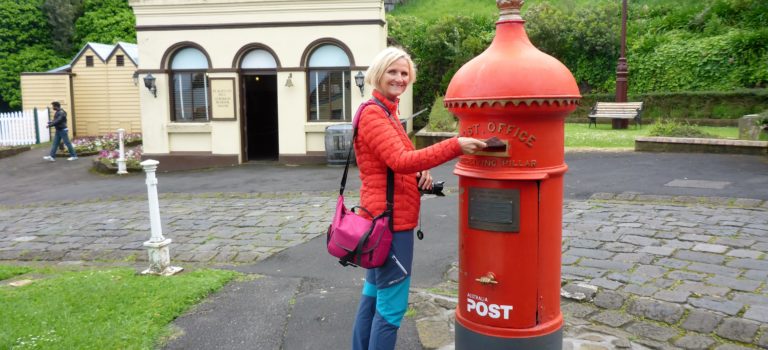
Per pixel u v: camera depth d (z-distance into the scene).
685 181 9.39
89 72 25.58
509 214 2.87
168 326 4.41
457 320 3.19
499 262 2.93
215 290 5.22
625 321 4.22
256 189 11.53
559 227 3.01
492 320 2.99
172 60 15.77
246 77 17.27
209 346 4.08
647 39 22.67
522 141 2.81
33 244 7.63
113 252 7.03
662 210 7.55
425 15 31.22
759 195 8.12
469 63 2.98
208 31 15.34
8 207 11.38
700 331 3.99
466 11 30.42
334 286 5.33
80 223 8.82
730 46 20.58
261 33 15.22
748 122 12.78
